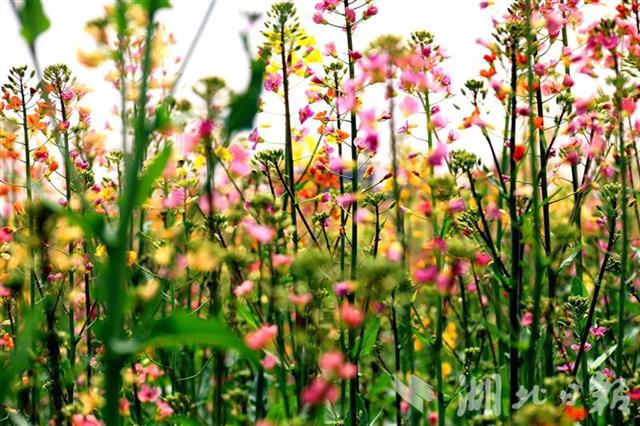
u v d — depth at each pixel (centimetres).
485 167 223
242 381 253
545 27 224
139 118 190
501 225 245
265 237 211
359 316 204
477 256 220
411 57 222
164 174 235
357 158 238
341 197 233
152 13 191
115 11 192
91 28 193
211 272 218
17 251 225
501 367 236
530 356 214
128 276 240
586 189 230
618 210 233
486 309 254
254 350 204
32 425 226
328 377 202
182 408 227
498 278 219
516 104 224
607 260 236
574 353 247
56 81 246
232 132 192
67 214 189
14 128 248
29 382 222
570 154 231
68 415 218
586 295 241
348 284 210
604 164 226
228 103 193
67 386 231
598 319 244
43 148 244
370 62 217
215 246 217
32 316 199
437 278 215
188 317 189
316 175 262
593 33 223
